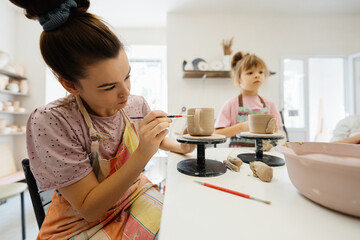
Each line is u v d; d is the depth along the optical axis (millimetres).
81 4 475
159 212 523
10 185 1367
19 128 2361
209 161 658
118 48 438
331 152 419
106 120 599
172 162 673
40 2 391
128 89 511
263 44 2617
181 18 2562
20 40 2514
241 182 484
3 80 2125
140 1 2316
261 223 299
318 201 343
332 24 2648
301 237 264
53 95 2664
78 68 416
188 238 263
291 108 2658
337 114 2896
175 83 2576
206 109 624
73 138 502
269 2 2365
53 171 446
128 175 450
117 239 482
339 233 272
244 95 1498
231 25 2592
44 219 559
